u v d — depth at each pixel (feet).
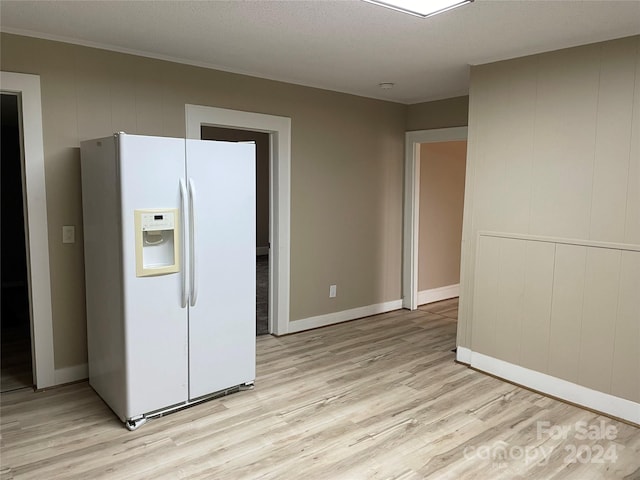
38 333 10.59
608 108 9.70
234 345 10.59
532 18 8.87
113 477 7.61
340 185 16.01
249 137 30.37
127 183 8.73
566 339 10.52
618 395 9.75
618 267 9.67
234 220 10.28
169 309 9.46
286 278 14.85
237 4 8.39
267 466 7.96
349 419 9.62
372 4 8.34
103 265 9.67
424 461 8.16
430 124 17.04
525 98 11.02
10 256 19.72
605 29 9.33
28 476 7.58
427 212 19.15
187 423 9.36
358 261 16.89
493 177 11.72
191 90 12.34
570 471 7.93
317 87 14.97
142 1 8.32
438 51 11.09
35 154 10.25
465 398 10.68
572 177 10.30
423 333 15.48
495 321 11.84
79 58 10.63
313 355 13.32
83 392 10.68
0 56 9.72
